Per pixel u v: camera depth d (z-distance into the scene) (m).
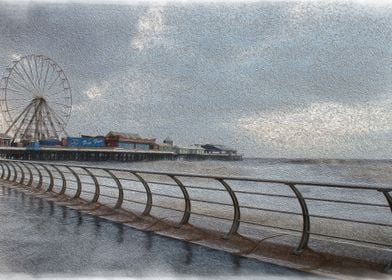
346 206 28.39
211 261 5.64
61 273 5.13
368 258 5.61
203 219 9.57
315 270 5.14
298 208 26.12
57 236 7.38
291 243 6.54
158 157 88.25
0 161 23.98
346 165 73.62
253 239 6.57
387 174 69.81
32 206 11.92
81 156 77.25
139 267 5.38
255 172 79.56
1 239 7.14
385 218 22.25
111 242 6.86
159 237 7.26
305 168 76.50
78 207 11.45
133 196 23.95
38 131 60.22
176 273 5.11
